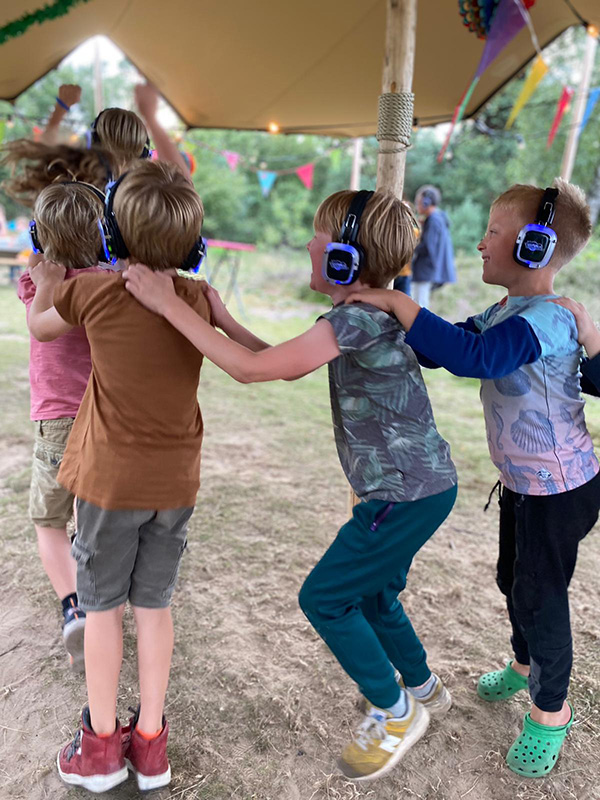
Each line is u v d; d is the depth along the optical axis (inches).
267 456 158.6
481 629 91.4
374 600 66.4
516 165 485.7
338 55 146.3
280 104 176.6
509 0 98.1
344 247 54.5
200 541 114.1
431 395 222.8
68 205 66.2
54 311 61.3
